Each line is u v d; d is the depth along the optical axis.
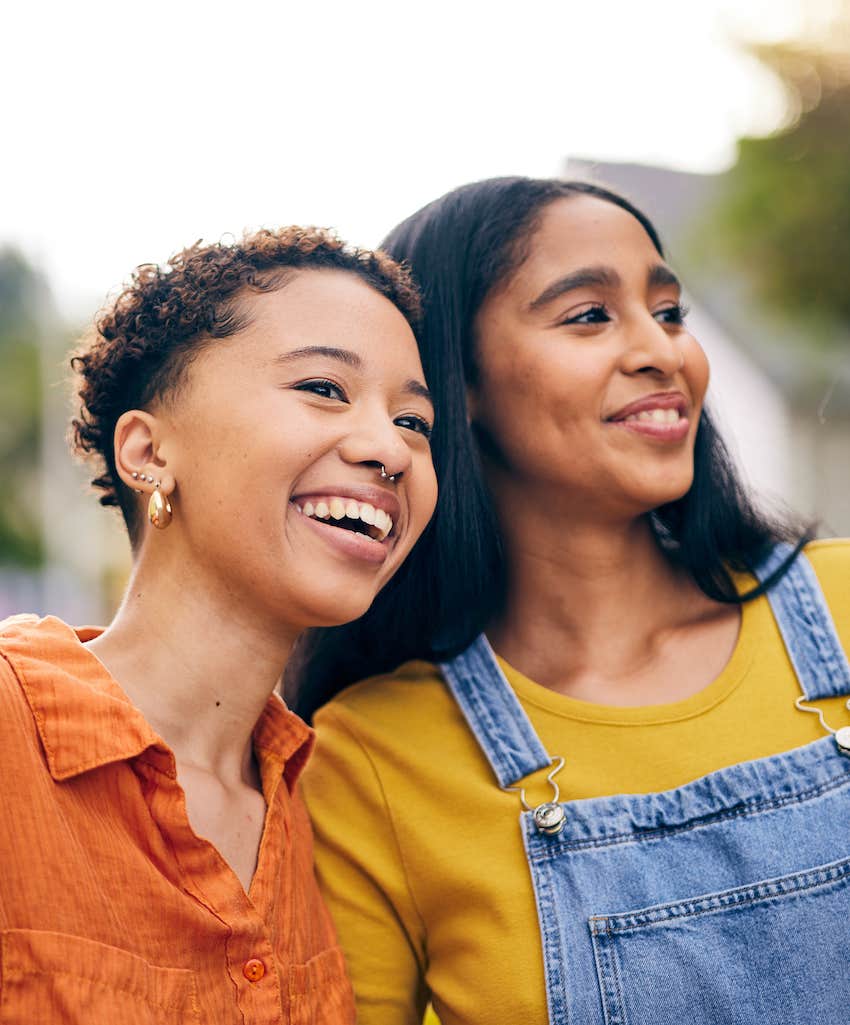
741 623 1.63
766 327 12.27
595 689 1.65
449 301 1.71
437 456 1.71
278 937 1.34
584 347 1.61
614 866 1.46
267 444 1.28
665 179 13.50
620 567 1.69
